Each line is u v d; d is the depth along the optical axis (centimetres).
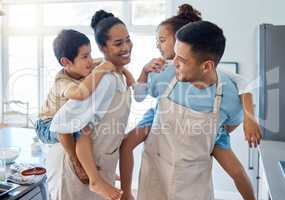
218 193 367
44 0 429
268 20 347
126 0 401
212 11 358
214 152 124
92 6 418
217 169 363
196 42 97
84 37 123
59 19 433
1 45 458
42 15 438
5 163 201
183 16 116
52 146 128
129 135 121
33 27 443
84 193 121
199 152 113
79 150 107
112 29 108
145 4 398
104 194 104
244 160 346
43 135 129
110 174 121
